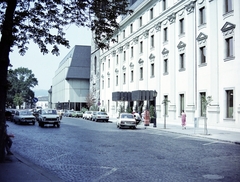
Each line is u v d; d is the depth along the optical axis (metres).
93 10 10.77
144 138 17.88
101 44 11.57
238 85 21.81
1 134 9.21
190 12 28.62
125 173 8.09
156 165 9.25
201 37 26.58
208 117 25.38
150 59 38.09
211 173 8.06
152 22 37.47
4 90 9.17
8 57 9.12
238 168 8.76
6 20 8.88
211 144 15.11
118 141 16.00
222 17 24.03
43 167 8.95
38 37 10.73
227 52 23.58
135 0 52.72
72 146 13.77
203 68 26.48
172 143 15.34
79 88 83.88
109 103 55.72
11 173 7.64
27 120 30.36
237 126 21.73
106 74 57.94
